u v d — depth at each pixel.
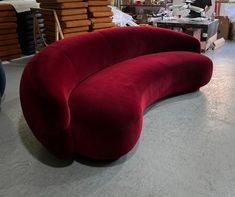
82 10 4.28
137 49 3.26
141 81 2.56
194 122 2.65
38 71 1.96
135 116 2.00
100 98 2.09
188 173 1.96
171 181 1.88
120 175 1.94
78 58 2.44
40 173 1.97
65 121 1.86
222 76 3.95
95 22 4.45
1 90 2.99
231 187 1.83
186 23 5.13
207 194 1.77
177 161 2.08
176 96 3.25
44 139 2.00
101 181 1.89
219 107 2.97
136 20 5.99
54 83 1.92
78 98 2.10
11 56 4.81
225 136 2.41
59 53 2.24
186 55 3.31
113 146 1.95
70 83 2.24
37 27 4.66
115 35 3.00
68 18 4.16
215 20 5.62
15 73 4.13
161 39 3.47
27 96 1.95
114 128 1.90
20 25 4.88
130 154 2.17
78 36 2.63
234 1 6.64
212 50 5.51
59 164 2.06
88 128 1.92
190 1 5.47
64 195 1.77
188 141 2.34
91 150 1.99
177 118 2.72
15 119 2.73
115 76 2.56
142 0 6.55
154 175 1.94
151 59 3.10
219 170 1.99
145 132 2.47
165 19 5.43
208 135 2.43
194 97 3.23
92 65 2.63
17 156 2.16
